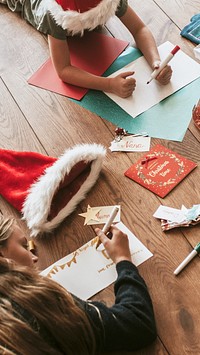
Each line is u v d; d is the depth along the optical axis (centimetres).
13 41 187
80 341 100
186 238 130
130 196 140
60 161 139
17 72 177
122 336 109
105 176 145
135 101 159
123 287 116
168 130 151
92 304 111
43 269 131
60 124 160
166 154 146
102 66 170
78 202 141
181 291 122
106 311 110
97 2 150
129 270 120
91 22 154
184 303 120
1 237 117
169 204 137
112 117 157
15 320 92
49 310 97
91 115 160
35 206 137
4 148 158
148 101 159
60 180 138
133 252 130
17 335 91
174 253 128
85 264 129
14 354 88
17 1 191
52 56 166
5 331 91
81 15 151
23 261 118
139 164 145
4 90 173
